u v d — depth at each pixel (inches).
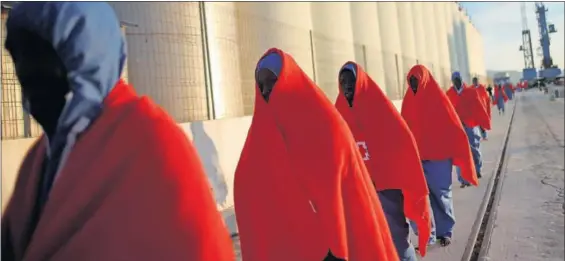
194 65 260.7
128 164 46.6
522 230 204.1
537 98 2027.6
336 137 86.8
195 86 259.1
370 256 86.7
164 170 47.4
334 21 532.1
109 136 47.2
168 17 251.8
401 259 135.0
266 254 88.7
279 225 87.8
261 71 93.8
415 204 132.3
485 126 318.3
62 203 45.9
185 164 48.7
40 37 47.0
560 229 202.7
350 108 136.9
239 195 93.8
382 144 131.6
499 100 1119.6
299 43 408.2
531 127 770.2
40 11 45.8
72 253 44.0
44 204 49.8
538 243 185.9
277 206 88.1
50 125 50.4
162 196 46.5
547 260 167.2
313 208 86.8
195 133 225.3
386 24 845.8
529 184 307.3
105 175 45.9
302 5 420.8
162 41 249.0
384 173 131.4
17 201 54.1
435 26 1565.0
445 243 183.5
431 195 183.6
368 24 716.7
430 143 183.0
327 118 88.2
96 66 46.7
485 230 207.3
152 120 48.9
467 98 319.3
